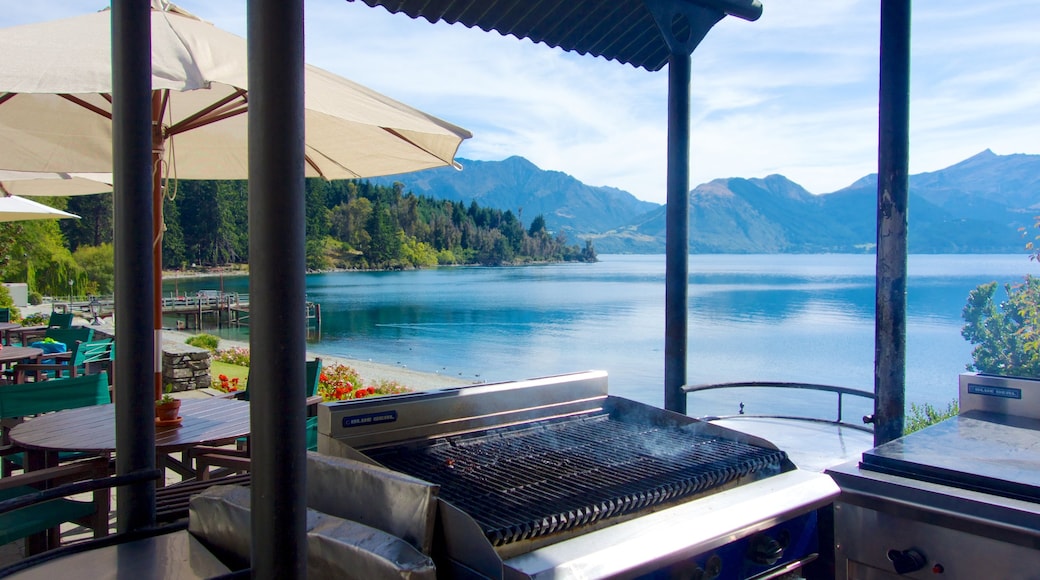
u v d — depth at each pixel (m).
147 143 1.60
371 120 2.51
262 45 0.99
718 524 1.38
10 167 3.53
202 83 2.14
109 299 37.25
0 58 2.11
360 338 34.50
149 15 1.59
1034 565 1.35
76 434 2.82
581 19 2.68
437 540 1.21
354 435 1.64
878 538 1.61
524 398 1.99
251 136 1.01
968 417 2.09
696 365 27.28
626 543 1.24
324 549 1.22
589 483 1.49
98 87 2.00
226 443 2.82
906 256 2.16
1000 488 1.46
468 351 29.83
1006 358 8.34
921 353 31.50
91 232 60.53
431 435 1.78
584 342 33.25
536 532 1.21
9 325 8.60
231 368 12.49
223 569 1.39
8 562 2.98
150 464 1.65
